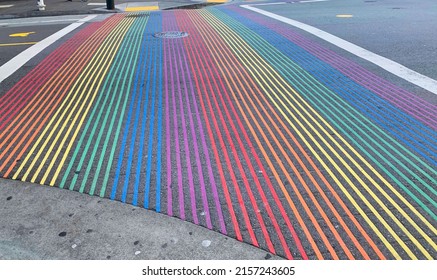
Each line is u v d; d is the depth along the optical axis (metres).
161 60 8.52
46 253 3.08
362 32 10.74
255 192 3.81
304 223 3.38
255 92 6.49
